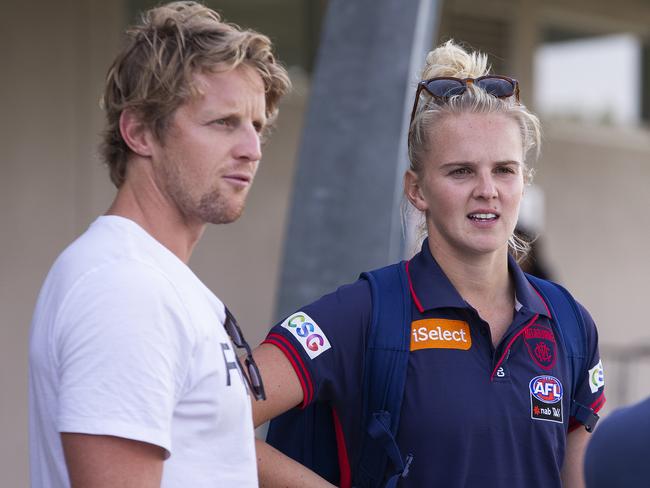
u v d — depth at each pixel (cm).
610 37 3198
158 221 686
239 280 2427
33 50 2103
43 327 639
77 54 2159
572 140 3097
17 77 2083
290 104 2500
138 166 689
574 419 913
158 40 675
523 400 859
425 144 896
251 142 687
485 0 2862
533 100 2981
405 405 847
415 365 854
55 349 620
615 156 3212
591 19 3133
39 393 644
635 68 3259
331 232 1298
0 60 2061
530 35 2961
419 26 1295
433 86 892
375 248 1273
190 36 675
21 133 2088
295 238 1315
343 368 866
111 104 693
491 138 873
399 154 1281
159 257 657
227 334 703
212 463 647
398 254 1279
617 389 3178
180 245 696
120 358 600
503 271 909
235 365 672
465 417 841
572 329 905
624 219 3241
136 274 624
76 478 599
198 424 643
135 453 600
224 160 679
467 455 840
